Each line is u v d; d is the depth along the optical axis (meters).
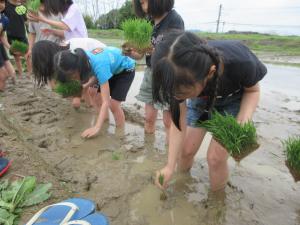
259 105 6.10
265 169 3.55
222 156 2.80
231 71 2.47
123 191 3.03
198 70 1.97
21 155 3.30
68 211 2.41
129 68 4.38
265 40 22.08
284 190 3.15
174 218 2.71
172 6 3.46
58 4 4.94
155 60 2.00
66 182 3.12
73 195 2.89
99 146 3.98
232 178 3.35
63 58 3.55
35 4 4.93
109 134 4.37
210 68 2.05
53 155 3.70
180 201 2.94
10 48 6.69
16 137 3.81
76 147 3.93
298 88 7.84
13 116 4.71
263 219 2.73
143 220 2.67
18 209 2.50
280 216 2.78
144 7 3.54
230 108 2.84
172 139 2.73
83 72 3.67
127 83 4.43
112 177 3.27
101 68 3.86
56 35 5.30
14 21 7.15
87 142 4.08
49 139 4.11
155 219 2.69
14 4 7.10
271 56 15.49
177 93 2.05
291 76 9.55
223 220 2.71
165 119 3.95
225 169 2.95
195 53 1.96
